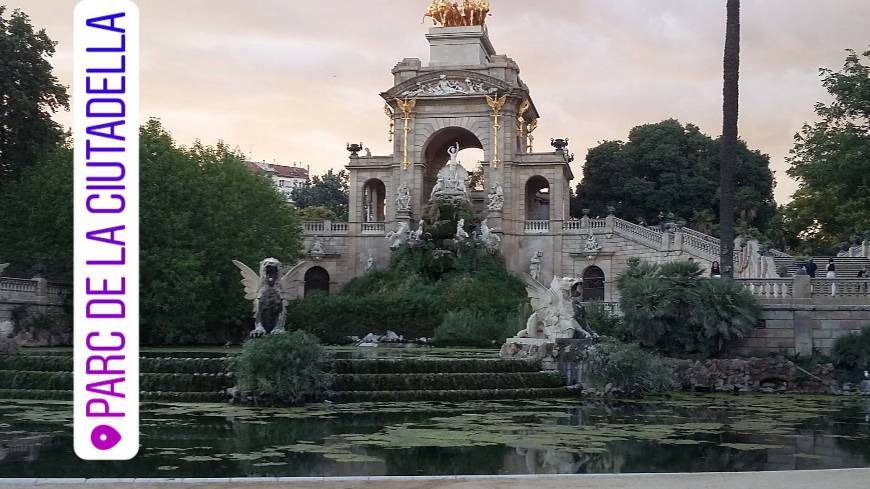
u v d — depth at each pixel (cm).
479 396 3384
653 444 2328
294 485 1708
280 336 3167
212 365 3350
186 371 3350
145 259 5572
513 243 8456
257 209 6844
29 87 6141
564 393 3588
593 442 2350
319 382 3164
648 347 4312
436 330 6384
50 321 5544
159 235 5741
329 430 2533
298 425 2625
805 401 3616
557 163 8462
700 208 10669
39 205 5647
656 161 10669
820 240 8838
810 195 8338
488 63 9100
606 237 8112
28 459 2042
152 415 2806
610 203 10756
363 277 8150
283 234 7075
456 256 7769
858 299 4316
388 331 6825
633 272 4578
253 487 1703
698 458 2123
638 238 7881
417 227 8531
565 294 3916
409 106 8656
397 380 3366
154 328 5697
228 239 6231
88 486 1706
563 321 3888
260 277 3722
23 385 3353
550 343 3772
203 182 6134
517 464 2011
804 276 4391
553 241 8394
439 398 3322
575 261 8269
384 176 8844
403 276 7750
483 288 7300
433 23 9281
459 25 9125
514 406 3203
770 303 4391
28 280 5447
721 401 3550
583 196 11012
